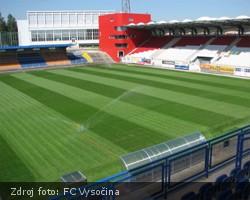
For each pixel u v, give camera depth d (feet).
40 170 48.91
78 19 275.59
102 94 104.06
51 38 272.51
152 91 108.47
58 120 75.00
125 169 38.19
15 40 313.73
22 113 81.92
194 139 45.11
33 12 263.90
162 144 42.65
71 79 138.10
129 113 80.18
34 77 146.72
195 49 184.85
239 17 148.97
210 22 159.43
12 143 60.39
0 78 146.10
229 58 158.81
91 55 220.23
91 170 48.80
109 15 216.74
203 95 101.24
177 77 141.59
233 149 45.62
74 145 59.00
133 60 205.87
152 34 229.04
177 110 82.64
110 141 60.90
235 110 82.38
